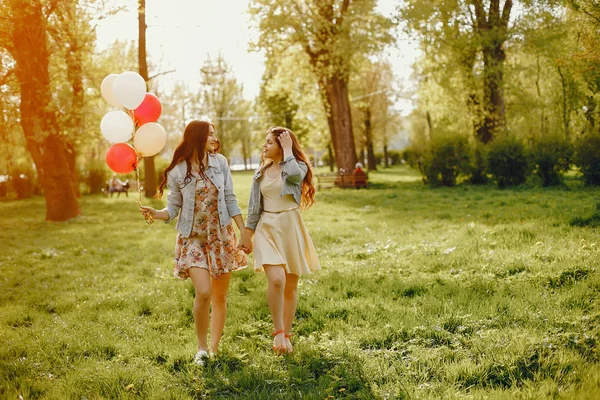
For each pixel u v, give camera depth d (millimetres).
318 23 25234
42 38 15664
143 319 5746
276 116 52000
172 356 4492
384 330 4793
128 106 4809
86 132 16625
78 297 6840
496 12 23891
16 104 17422
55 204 16734
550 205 12344
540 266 6492
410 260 7781
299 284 6754
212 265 4438
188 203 4441
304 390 3799
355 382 3828
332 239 10539
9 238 12945
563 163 18562
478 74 24234
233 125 59781
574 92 19984
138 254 10008
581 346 4113
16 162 29969
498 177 20641
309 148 52344
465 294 5789
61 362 4531
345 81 28844
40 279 8070
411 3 23234
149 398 3746
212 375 4090
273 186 4602
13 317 5910
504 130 22094
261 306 5879
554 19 21906
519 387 3619
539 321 4656
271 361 4301
